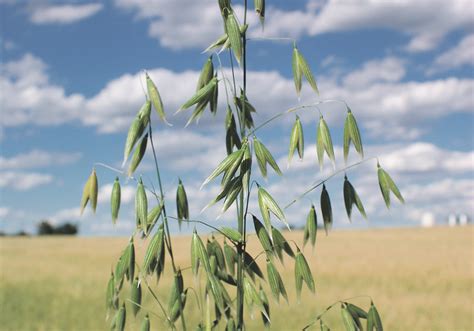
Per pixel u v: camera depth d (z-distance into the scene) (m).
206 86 2.29
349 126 2.28
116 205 2.29
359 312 2.37
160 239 2.23
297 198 2.31
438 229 50.56
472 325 12.34
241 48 2.17
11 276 19.92
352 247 32.44
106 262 25.64
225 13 2.28
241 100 2.33
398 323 12.27
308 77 2.23
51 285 17.75
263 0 2.22
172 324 2.33
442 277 19.27
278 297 2.26
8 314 13.16
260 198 2.18
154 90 2.24
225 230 2.26
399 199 2.28
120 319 2.38
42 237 54.06
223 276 2.53
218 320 2.47
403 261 24.09
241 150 2.17
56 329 11.82
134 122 2.21
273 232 2.32
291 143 2.25
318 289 16.44
